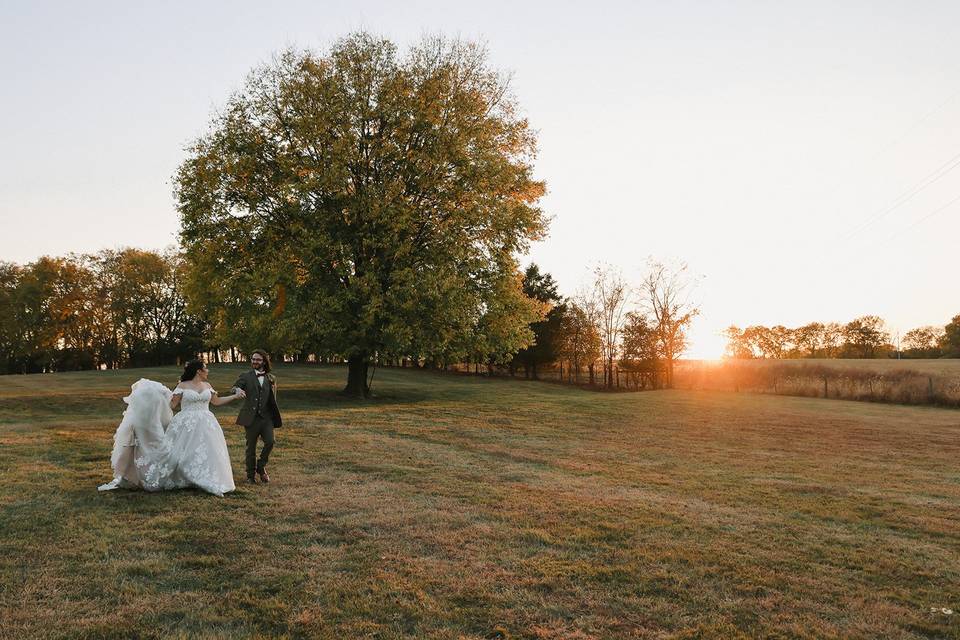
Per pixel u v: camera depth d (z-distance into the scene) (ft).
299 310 79.77
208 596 17.83
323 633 15.79
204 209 81.41
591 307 201.05
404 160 85.10
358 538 23.67
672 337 188.55
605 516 27.94
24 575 18.76
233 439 46.57
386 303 79.46
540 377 212.23
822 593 19.49
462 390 113.80
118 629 15.58
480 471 38.73
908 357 364.38
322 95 83.51
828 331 400.26
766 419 78.02
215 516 25.58
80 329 217.77
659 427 67.31
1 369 218.79
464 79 92.58
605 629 16.49
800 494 35.19
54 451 39.11
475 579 19.71
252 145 84.12
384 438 50.98
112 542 22.04
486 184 86.79
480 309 88.22
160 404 29.63
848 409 98.02
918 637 16.58
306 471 36.06
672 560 22.06
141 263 221.66
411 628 16.28
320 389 100.94
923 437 64.28
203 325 227.40
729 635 16.30
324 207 83.25
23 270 221.05
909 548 24.82
